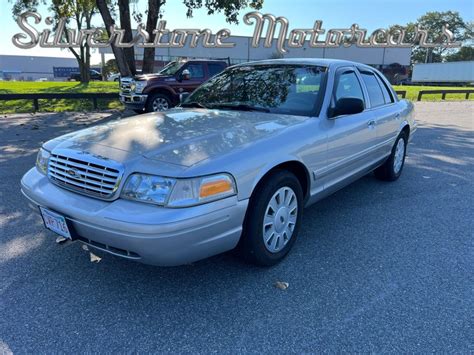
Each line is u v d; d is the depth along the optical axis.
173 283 2.79
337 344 2.18
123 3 15.64
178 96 12.23
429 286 2.77
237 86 4.04
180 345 2.18
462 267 3.04
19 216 3.92
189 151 2.52
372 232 3.69
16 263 3.03
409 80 64.50
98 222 2.33
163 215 2.23
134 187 2.35
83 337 2.23
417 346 2.17
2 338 2.22
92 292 2.67
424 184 5.25
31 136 8.41
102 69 53.16
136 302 2.56
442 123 12.02
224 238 2.50
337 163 3.57
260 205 2.72
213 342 2.20
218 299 2.60
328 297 2.62
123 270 2.95
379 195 4.76
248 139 2.79
